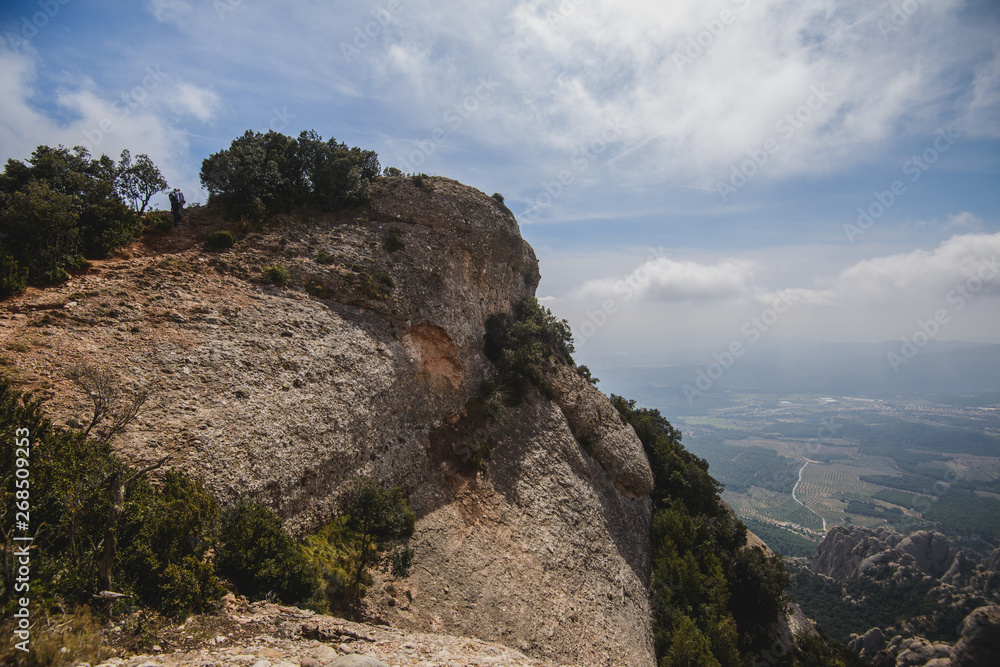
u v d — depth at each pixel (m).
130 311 23.47
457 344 41.19
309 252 35.03
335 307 33.28
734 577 52.53
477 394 42.41
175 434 20.00
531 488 39.66
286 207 37.75
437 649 15.12
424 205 45.22
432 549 29.67
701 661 35.69
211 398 22.47
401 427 34.06
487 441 39.94
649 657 36.66
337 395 29.05
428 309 39.28
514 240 53.81
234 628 13.54
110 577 12.20
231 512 18.86
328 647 13.15
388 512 25.59
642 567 45.94
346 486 28.03
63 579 11.48
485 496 36.31
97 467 13.41
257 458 22.61
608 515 45.66
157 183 32.91
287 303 30.47
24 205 23.75
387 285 36.62
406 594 25.84
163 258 28.52
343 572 23.94
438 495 33.81
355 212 41.47
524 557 34.25
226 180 35.81
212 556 17.25
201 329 24.92
